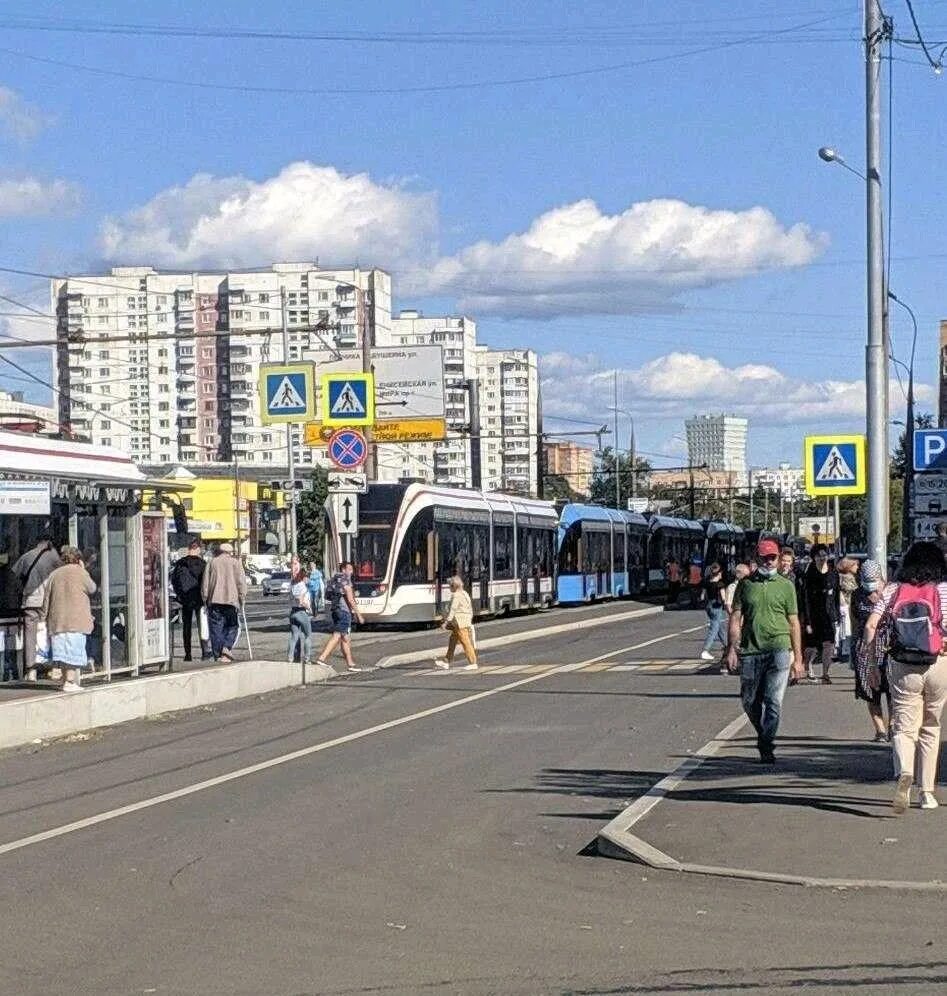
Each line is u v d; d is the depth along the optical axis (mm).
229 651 30094
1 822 14078
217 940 9219
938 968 8234
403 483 46312
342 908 10070
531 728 21141
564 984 8062
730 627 16406
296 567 31766
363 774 16875
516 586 55781
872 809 13109
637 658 35000
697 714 22359
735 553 90750
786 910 9789
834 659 30203
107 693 22891
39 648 24453
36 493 22672
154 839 12914
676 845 11805
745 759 16703
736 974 8195
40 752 20062
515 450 141500
